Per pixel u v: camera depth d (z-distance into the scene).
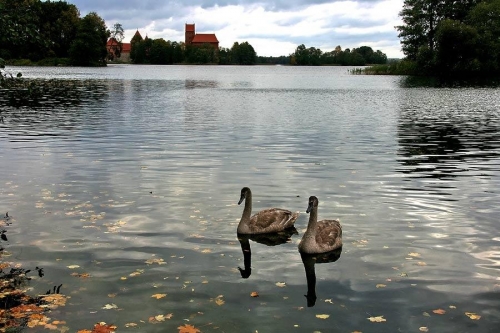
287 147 22.83
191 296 8.48
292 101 49.97
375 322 7.69
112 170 17.75
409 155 21.17
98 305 8.12
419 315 7.91
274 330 7.42
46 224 11.96
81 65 159.50
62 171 17.48
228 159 19.89
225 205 13.74
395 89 71.75
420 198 14.52
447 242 11.09
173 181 16.30
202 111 38.84
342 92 65.38
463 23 104.38
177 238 11.26
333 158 20.31
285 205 13.88
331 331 7.41
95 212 12.93
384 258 10.23
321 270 9.69
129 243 10.87
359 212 13.22
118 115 35.19
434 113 39.12
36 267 9.56
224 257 10.30
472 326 7.60
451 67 105.50
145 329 7.40
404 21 116.75
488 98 54.69
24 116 33.78
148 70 163.00
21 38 13.28
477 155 21.31
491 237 11.38
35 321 7.56
